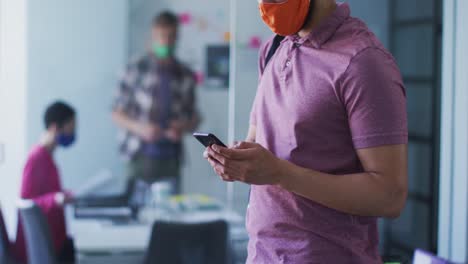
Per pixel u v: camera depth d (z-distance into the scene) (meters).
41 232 3.18
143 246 3.33
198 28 5.64
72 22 5.26
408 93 4.68
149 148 5.35
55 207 3.72
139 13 5.52
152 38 5.51
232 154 1.15
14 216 5.06
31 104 5.17
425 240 4.46
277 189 1.30
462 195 2.56
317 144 1.25
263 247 1.33
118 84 5.36
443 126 2.64
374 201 1.18
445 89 2.62
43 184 3.77
